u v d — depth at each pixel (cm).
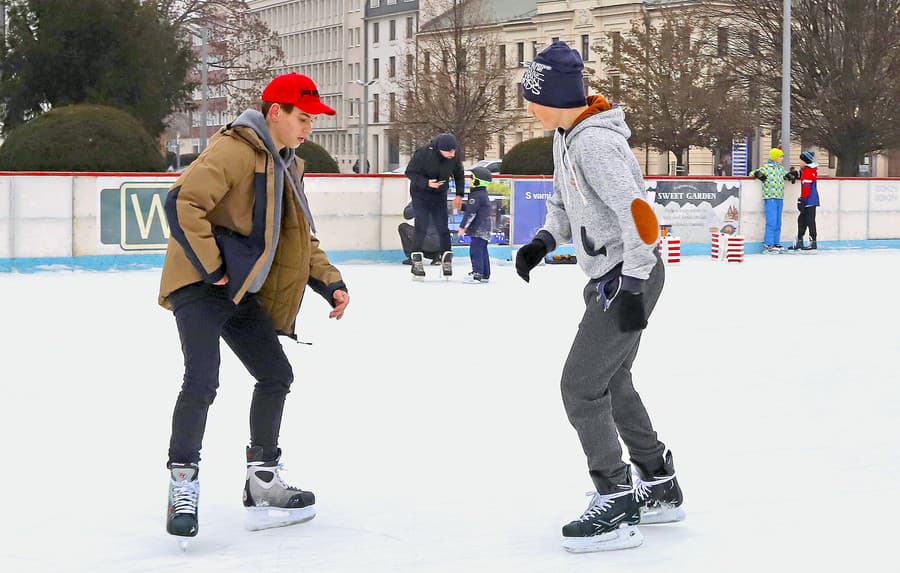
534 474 521
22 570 390
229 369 792
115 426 620
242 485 505
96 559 402
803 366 810
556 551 412
